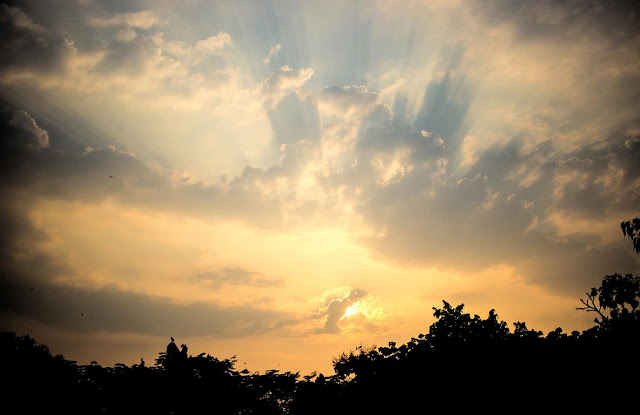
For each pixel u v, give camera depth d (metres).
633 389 25.78
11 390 33.84
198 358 37.25
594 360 27.73
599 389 26.42
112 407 34.75
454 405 29.55
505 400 28.28
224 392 35.94
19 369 34.72
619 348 27.48
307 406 35.50
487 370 29.72
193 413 35.38
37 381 34.31
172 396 35.06
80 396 34.47
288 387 36.81
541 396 27.47
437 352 32.50
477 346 31.47
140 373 35.53
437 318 35.53
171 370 35.97
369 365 34.12
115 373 35.62
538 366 28.67
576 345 29.25
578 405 26.52
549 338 31.11
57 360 36.03
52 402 34.22
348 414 33.34
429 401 30.38
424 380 31.23
